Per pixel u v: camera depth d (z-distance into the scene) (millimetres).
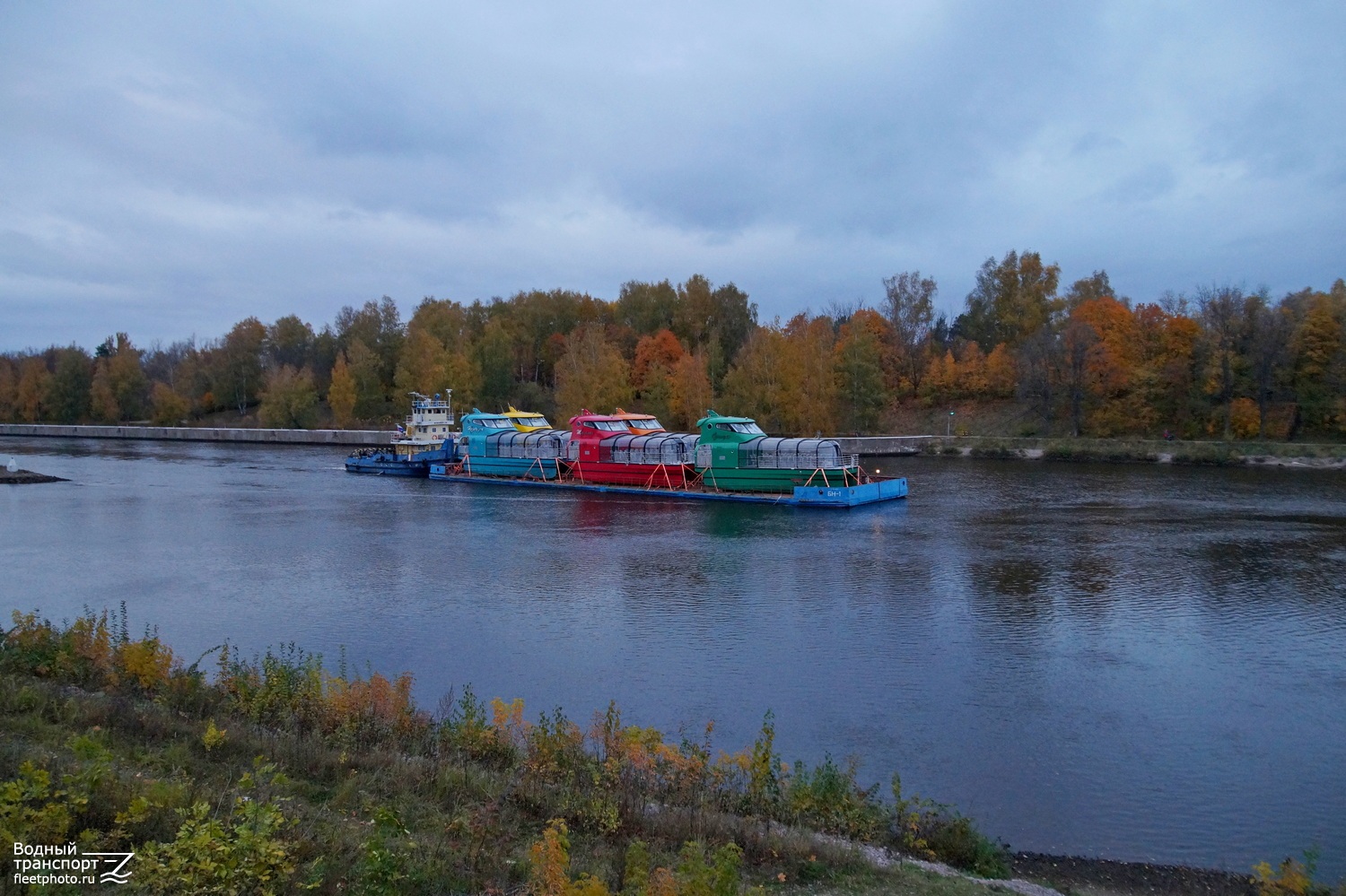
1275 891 15734
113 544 51594
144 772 16062
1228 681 28328
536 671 29469
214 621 35344
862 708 26281
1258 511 58750
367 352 139750
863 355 109000
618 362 118438
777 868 14875
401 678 22297
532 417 91812
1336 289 95625
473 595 39250
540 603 37812
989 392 114250
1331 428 86062
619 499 70500
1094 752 23359
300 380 140000
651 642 32375
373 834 13656
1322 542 48625
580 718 25391
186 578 42875
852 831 17125
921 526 55188
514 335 148750
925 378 118938
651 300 147625
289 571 44188
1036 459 92688
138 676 22609
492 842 14289
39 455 114250
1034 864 17672
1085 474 79938
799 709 26234
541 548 49875
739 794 18312
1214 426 91125
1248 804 20562
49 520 60500
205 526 57938
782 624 34469
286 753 17938
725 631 33562
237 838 12469
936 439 100438
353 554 48438
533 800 16516
